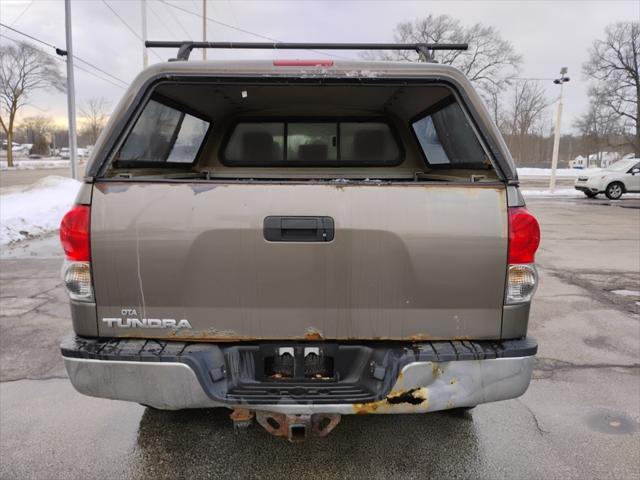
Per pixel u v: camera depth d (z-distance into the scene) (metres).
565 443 2.79
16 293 5.92
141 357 2.04
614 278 6.79
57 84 50.41
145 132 2.87
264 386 2.13
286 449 2.72
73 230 2.07
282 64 2.19
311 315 2.11
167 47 2.96
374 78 2.21
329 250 2.06
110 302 2.10
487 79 43.12
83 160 64.94
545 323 4.90
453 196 2.07
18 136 87.56
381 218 2.05
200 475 2.50
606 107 42.34
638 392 3.43
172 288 2.08
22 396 3.33
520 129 60.97
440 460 2.63
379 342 2.16
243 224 2.04
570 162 68.25
